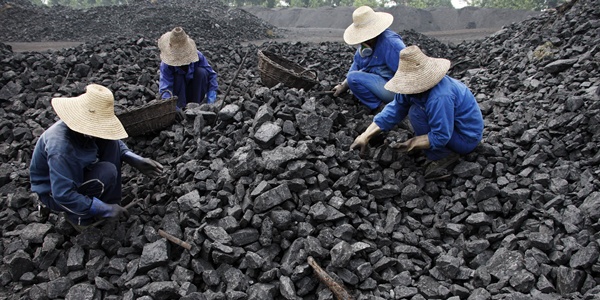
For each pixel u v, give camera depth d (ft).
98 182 11.45
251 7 110.83
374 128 13.85
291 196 11.85
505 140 15.19
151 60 25.13
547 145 14.70
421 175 13.64
